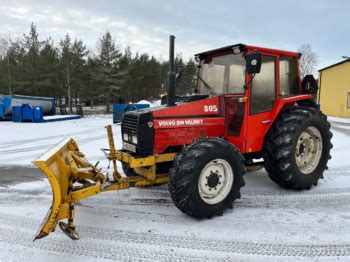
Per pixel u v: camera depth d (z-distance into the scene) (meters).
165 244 3.08
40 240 3.17
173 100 4.09
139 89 42.31
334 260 2.79
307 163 4.65
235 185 3.75
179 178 3.43
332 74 24.23
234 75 4.27
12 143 9.35
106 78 30.73
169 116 3.88
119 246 3.05
